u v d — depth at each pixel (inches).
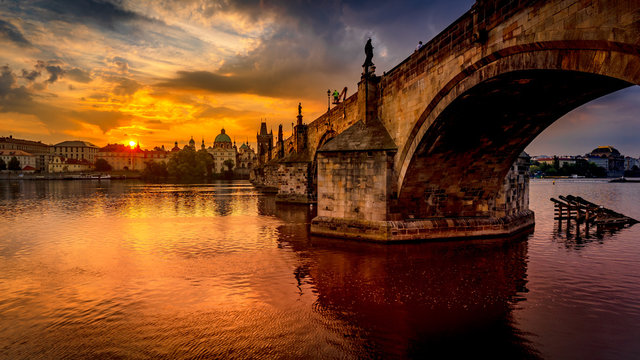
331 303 572.4
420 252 880.9
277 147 3366.1
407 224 987.3
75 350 429.4
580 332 476.7
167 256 864.3
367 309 550.3
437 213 1042.1
